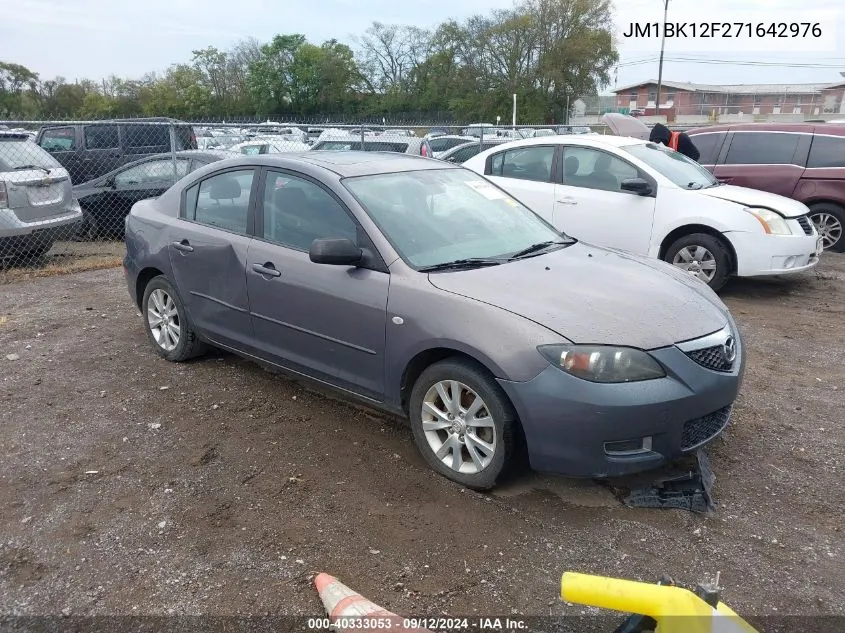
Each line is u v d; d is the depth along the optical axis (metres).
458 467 3.59
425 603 2.77
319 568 2.97
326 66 71.44
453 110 66.81
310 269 4.10
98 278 8.52
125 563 3.00
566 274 3.82
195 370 5.21
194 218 5.00
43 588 2.85
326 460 3.88
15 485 3.61
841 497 3.51
